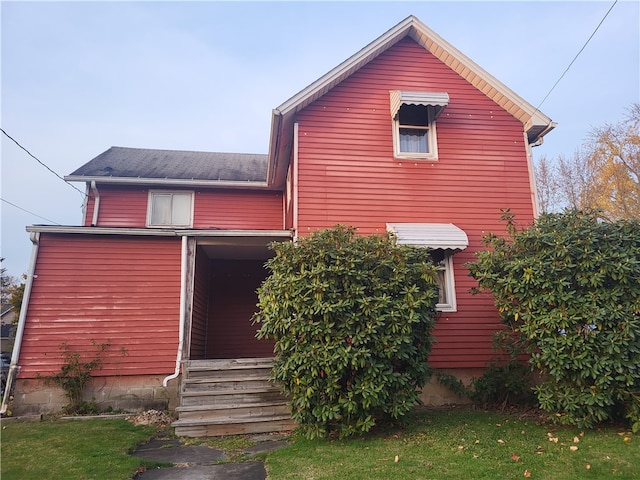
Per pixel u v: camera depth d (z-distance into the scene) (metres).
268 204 16.33
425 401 9.70
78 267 10.05
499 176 11.48
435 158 11.33
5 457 5.99
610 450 5.79
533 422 7.66
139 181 15.05
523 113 11.74
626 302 6.87
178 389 9.68
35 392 9.29
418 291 7.16
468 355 10.11
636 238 7.15
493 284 8.00
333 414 6.52
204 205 15.87
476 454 5.73
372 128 11.29
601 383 6.51
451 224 10.84
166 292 10.30
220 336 13.79
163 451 6.54
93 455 6.08
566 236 7.29
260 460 6.01
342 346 6.65
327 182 10.73
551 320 6.96
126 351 9.77
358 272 6.94
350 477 4.95
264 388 8.22
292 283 6.92
